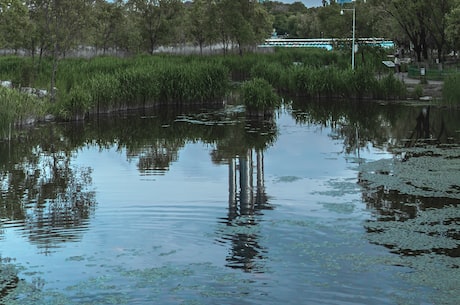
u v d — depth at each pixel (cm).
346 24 5562
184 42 6988
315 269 1024
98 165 1953
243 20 6122
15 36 4206
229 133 2659
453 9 4428
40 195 1544
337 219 1315
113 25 6006
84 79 3519
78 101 3055
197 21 6525
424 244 1154
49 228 1249
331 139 2458
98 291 943
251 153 2155
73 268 1033
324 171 1820
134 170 1859
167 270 1021
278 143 2372
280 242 1162
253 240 1172
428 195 1520
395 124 2856
